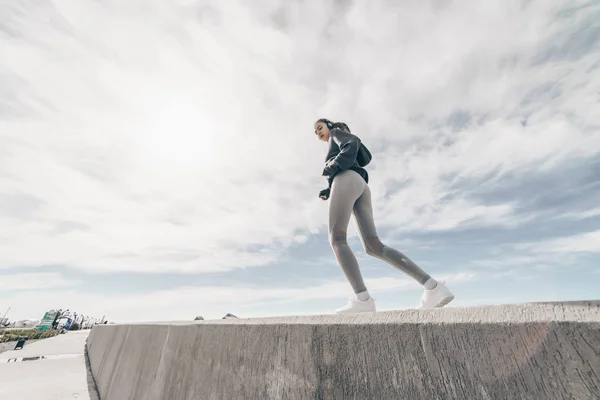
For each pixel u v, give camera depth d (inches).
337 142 85.2
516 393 22.1
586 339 20.2
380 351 31.2
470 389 24.3
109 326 189.5
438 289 60.9
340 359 34.3
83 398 130.4
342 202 74.0
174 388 66.5
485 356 24.5
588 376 19.3
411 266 67.1
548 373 21.2
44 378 171.9
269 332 45.6
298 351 39.6
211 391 52.7
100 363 167.3
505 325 24.5
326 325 37.9
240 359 49.1
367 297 63.5
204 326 64.9
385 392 29.2
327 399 33.4
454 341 26.6
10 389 146.5
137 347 106.9
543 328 22.6
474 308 28.4
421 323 29.6
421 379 27.3
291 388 38.2
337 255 69.6
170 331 82.2
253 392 43.6
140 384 88.5
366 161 90.6
